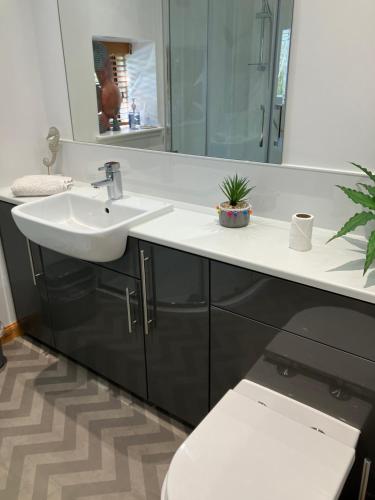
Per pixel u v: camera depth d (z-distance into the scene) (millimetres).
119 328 1687
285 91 1354
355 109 1252
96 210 1821
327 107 1297
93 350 1870
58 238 1494
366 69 1197
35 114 2070
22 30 1927
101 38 1751
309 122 1346
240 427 1141
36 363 2104
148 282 1489
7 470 1542
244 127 1486
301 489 974
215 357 1419
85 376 2006
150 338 1591
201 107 1562
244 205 1470
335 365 1145
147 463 1561
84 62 1847
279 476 1004
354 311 1058
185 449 1077
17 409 1816
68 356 2121
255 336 1282
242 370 1364
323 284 1079
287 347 1220
